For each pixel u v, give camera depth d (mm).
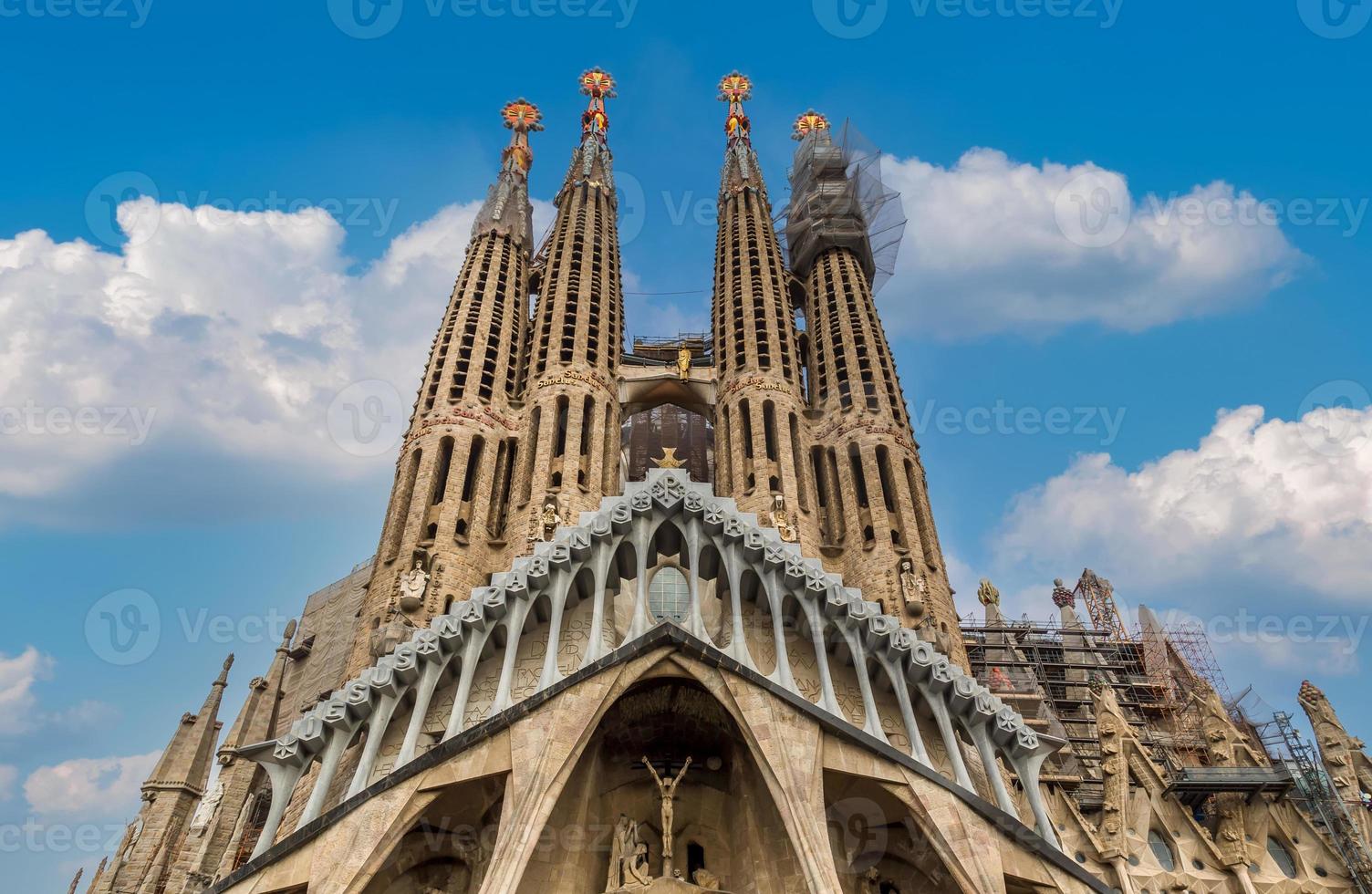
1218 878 44906
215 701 62062
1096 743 55906
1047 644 65750
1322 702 52125
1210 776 47156
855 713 40219
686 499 41094
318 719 36906
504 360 61656
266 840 34906
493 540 52406
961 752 42469
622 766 40969
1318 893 45062
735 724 38562
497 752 35312
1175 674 69500
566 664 40000
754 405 60062
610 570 42125
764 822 38188
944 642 46000
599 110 86438
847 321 64938
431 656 38250
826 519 57000
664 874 36062
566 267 68125
